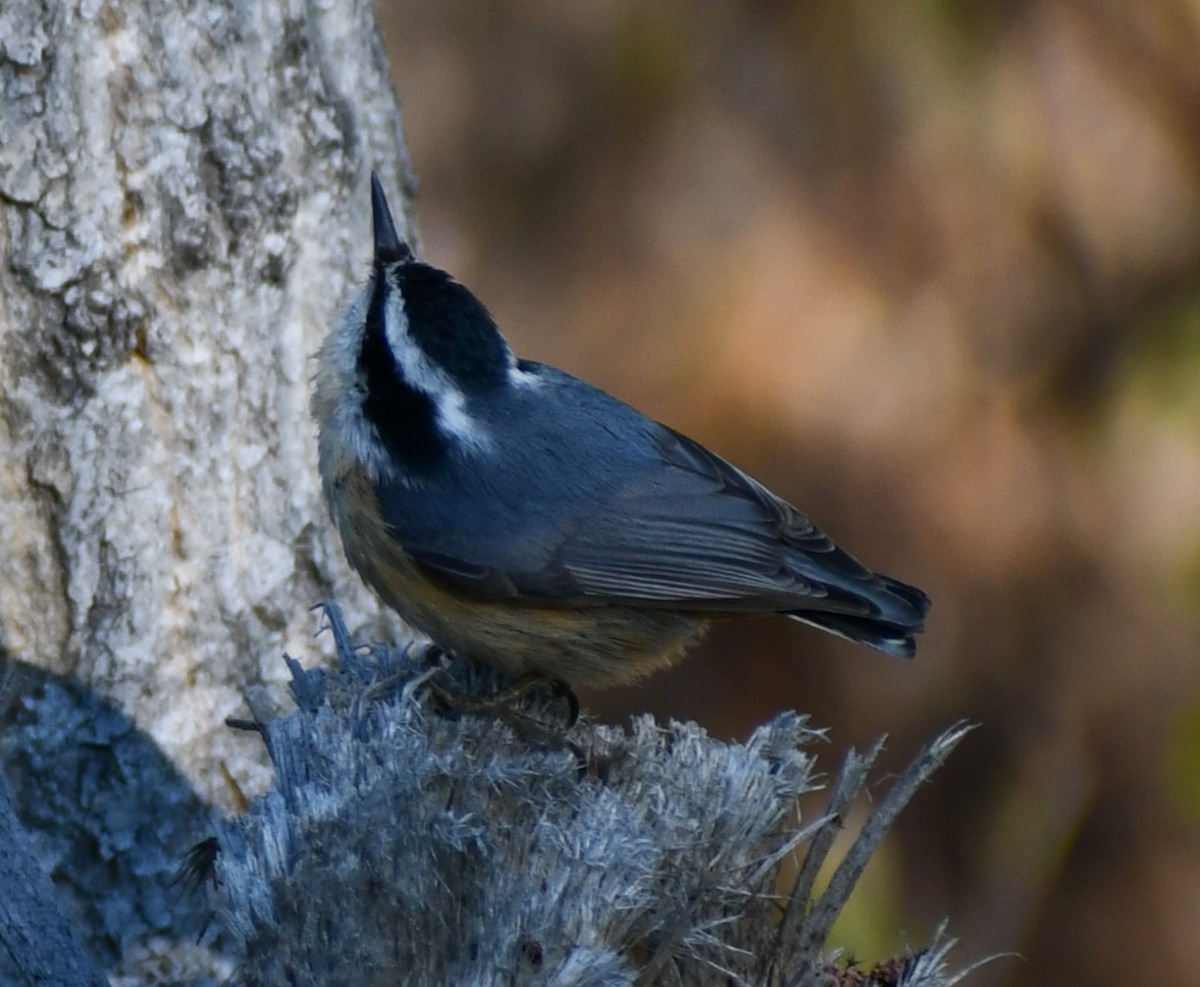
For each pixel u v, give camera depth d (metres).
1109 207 13.12
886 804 6.78
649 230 13.88
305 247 8.67
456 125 14.73
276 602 8.68
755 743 7.07
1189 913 13.20
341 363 8.42
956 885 13.28
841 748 13.42
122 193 8.12
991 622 13.30
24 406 8.12
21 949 6.41
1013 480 13.09
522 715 7.79
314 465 8.77
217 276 8.37
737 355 13.14
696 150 13.92
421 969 6.08
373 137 9.07
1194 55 13.08
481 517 8.45
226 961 8.50
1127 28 13.11
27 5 7.91
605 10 14.62
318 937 6.09
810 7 13.72
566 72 14.66
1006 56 13.18
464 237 14.44
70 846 8.30
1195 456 13.16
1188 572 13.19
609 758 7.00
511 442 8.61
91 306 8.09
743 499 8.92
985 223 13.12
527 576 8.48
